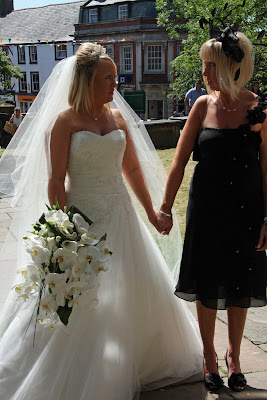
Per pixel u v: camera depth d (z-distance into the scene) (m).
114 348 2.29
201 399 2.47
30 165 2.63
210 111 2.48
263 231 2.47
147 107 37.22
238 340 2.61
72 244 2.14
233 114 2.43
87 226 2.23
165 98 36.47
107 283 2.37
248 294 2.48
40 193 2.64
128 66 37.31
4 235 5.21
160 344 2.57
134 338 2.44
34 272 2.18
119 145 2.47
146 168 2.90
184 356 2.67
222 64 2.37
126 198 2.57
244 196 2.42
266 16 13.41
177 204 6.39
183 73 20.45
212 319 2.59
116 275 2.39
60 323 2.24
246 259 2.46
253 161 2.43
